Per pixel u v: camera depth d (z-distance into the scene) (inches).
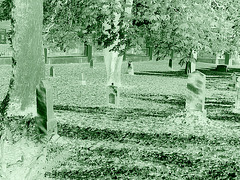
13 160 235.5
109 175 243.8
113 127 382.3
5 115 393.1
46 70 1090.1
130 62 1026.1
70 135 343.9
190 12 535.5
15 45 418.6
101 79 880.3
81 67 1244.5
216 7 711.7
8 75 884.0
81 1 571.2
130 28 557.0
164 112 481.7
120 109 495.5
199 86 404.8
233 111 499.2
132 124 399.5
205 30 564.1
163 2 529.7
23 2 411.2
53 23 685.9
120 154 290.7
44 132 320.5
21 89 422.0
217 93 690.2
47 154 269.7
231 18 769.6
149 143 324.8
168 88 741.3
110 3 534.6
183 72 1148.5
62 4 620.7
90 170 252.2
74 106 508.4
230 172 256.4
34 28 425.7
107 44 579.5
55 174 241.3
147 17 530.0
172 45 564.7
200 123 397.1
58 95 608.1
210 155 294.5
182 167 264.2
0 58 1172.5
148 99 592.1
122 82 820.0
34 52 430.3
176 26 518.6
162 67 1358.3
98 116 440.1
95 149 302.4
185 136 351.9
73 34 681.0
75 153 288.4
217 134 363.3
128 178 239.1
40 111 323.9
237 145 326.3
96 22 557.3
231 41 757.9
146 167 261.4
